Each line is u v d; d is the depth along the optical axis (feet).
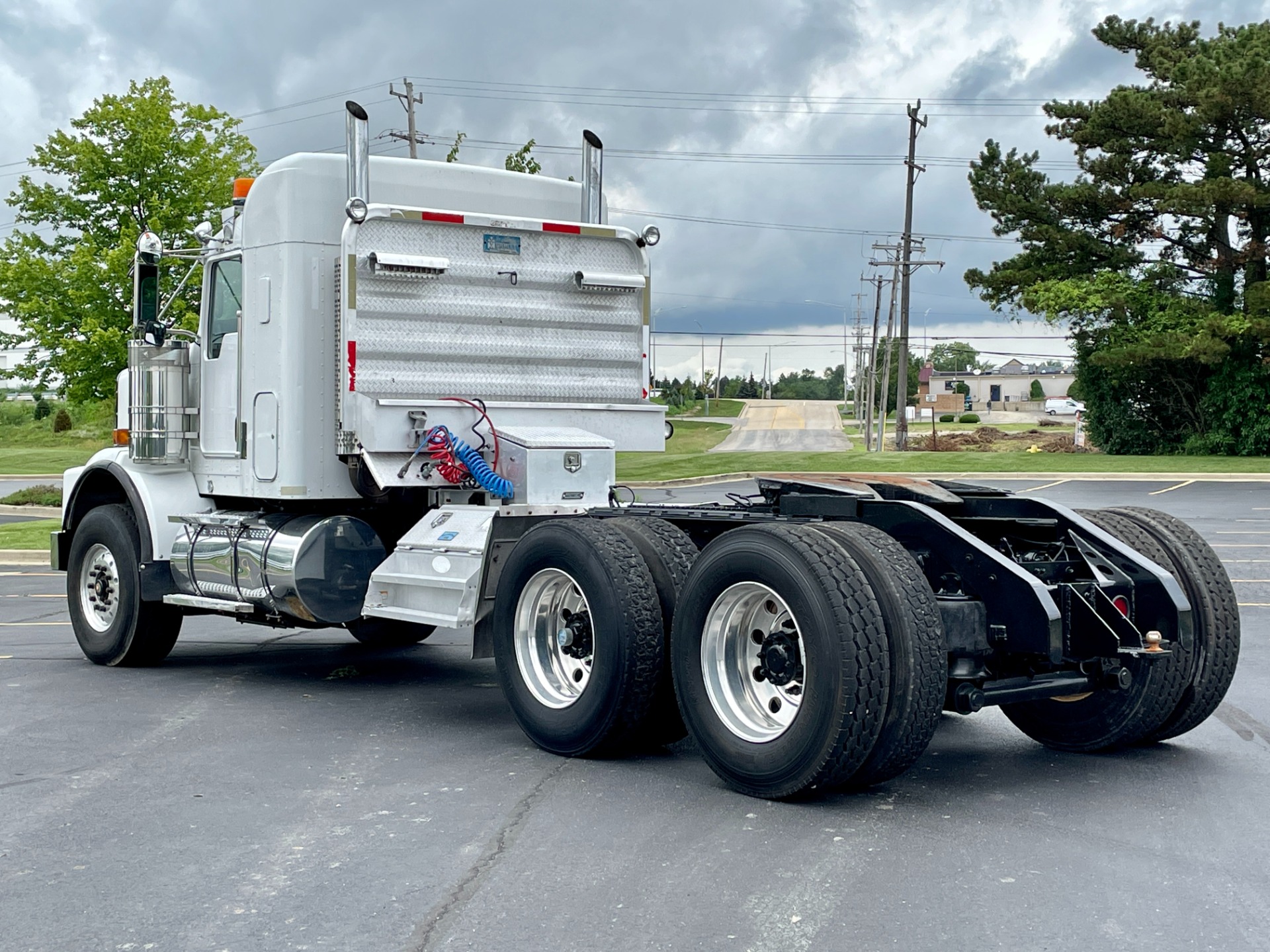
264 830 16.94
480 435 25.84
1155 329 147.54
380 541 26.35
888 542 17.81
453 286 25.99
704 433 260.83
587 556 20.15
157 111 76.43
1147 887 14.53
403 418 25.00
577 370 27.71
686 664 19.04
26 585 50.62
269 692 27.17
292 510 27.14
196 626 38.47
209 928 13.46
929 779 19.48
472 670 30.22
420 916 13.73
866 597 16.96
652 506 23.30
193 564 28.02
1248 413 144.56
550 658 21.65
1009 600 17.87
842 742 16.87
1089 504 86.89
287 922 13.60
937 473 125.80
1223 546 59.47
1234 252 144.97
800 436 243.40
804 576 17.19
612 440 27.84
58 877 15.15
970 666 17.95
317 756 21.22
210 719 24.34
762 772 17.80
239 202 27.81
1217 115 137.18
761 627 18.92
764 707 18.70
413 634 34.04
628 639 19.69
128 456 30.01
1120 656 19.13
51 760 21.02
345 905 14.08
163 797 18.63
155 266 29.73
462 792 18.79
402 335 25.44
